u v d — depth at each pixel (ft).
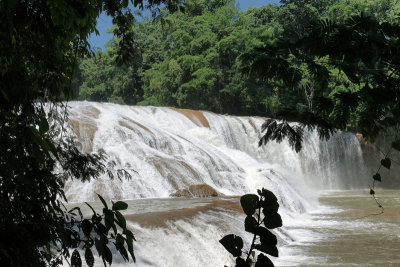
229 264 30.99
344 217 53.36
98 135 59.00
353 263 32.04
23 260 7.03
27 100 8.54
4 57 7.76
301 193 70.18
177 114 89.66
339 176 104.78
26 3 7.51
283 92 133.80
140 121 73.05
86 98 205.67
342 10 139.44
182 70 162.20
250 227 5.27
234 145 97.86
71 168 12.73
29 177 8.01
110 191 49.47
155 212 34.76
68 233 8.07
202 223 33.63
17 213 7.62
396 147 8.16
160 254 27.63
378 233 42.68
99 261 23.22
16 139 7.80
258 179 62.64
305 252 35.83
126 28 16.60
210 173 61.77
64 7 6.97
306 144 101.91
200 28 163.73
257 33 152.87
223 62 157.69
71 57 12.03
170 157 60.03
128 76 197.26
